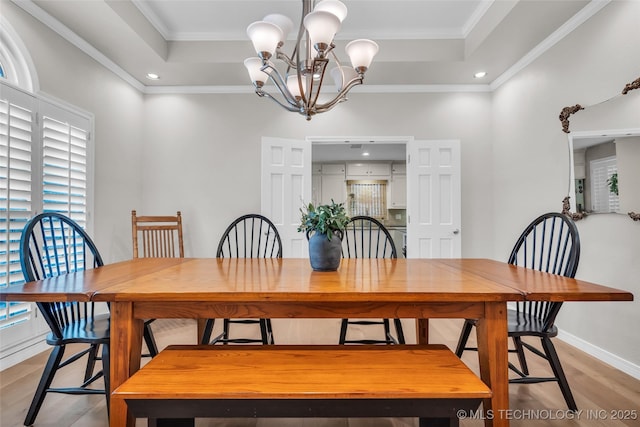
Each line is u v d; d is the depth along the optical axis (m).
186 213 3.60
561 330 2.55
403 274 1.50
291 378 1.07
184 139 3.61
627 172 2.00
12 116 2.07
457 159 3.51
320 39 1.46
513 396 1.73
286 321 2.97
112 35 2.63
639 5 1.94
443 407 1.01
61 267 2.44
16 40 2.13
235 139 3.63
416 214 3.52
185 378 1.06
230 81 3.49
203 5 2.65
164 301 1.20
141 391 0.99
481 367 1.25
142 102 3.58
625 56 2.02
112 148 3.09
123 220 3.25
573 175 2.42
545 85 2.72
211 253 3.59
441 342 2.47
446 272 1.56
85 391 1.41
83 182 2.70
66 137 2.53
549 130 2.68
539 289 1.16
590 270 2.27
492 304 1.21
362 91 3.61
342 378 1.07
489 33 2.61
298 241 3.55
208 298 1.13
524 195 3.03
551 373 1.98
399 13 2.74
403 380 1.06
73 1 2.24
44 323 2.30
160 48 2.97
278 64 3.13
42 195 2.30
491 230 3.57
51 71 2.40
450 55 3.04
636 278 1.96
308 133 3.63
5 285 2.01
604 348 2.16
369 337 2.56
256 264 1.86
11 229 2.05
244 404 1.01
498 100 3.45
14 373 1.96
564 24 2.46
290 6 2.66
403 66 3.14
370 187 7.05
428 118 3.60
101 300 1.12
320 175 6.91
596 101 2.23
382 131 3.61
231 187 3.61
